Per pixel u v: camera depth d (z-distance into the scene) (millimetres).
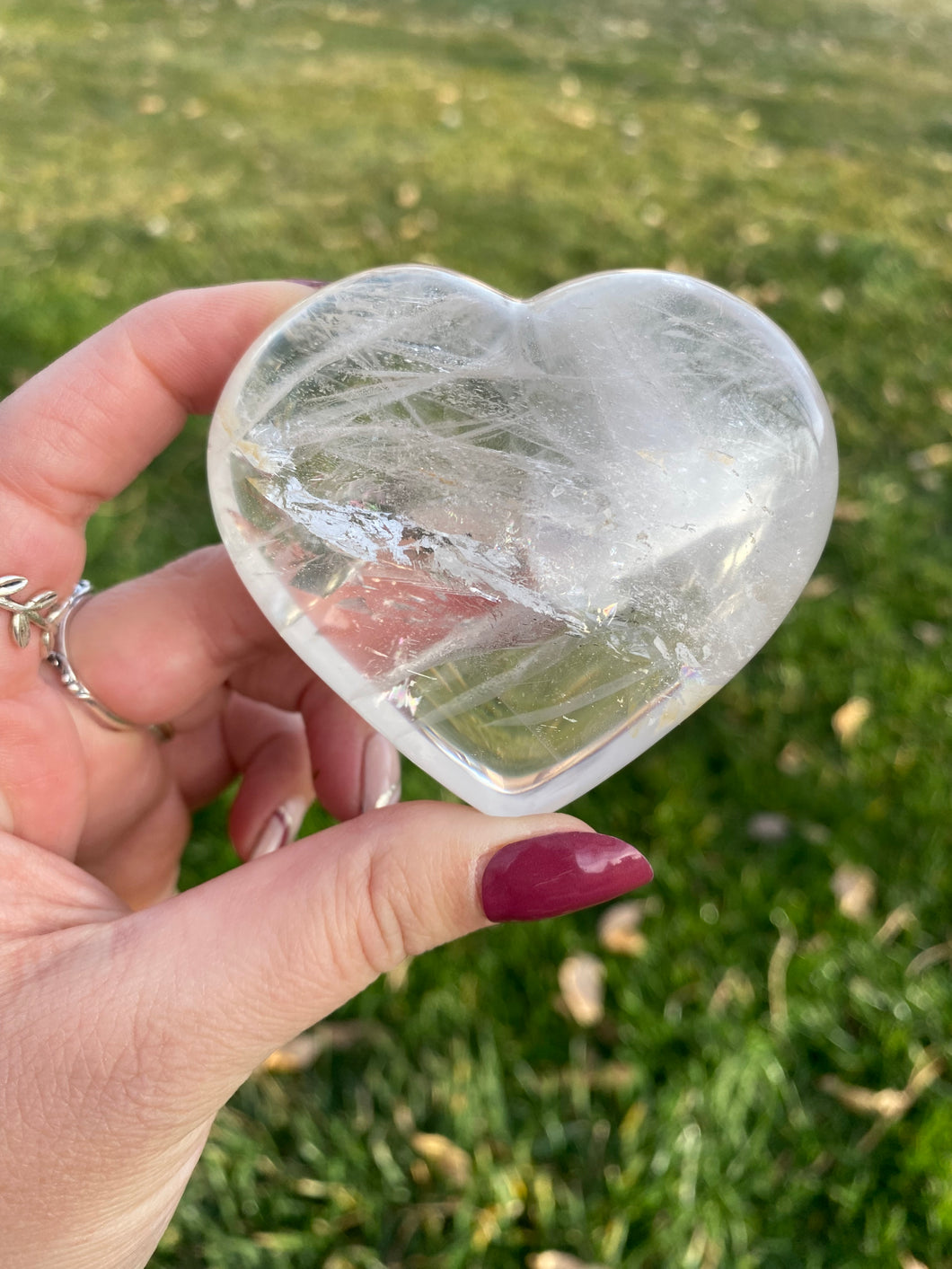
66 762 141
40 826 140
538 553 113
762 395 114
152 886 186
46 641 141
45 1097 105
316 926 110
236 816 184
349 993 116
